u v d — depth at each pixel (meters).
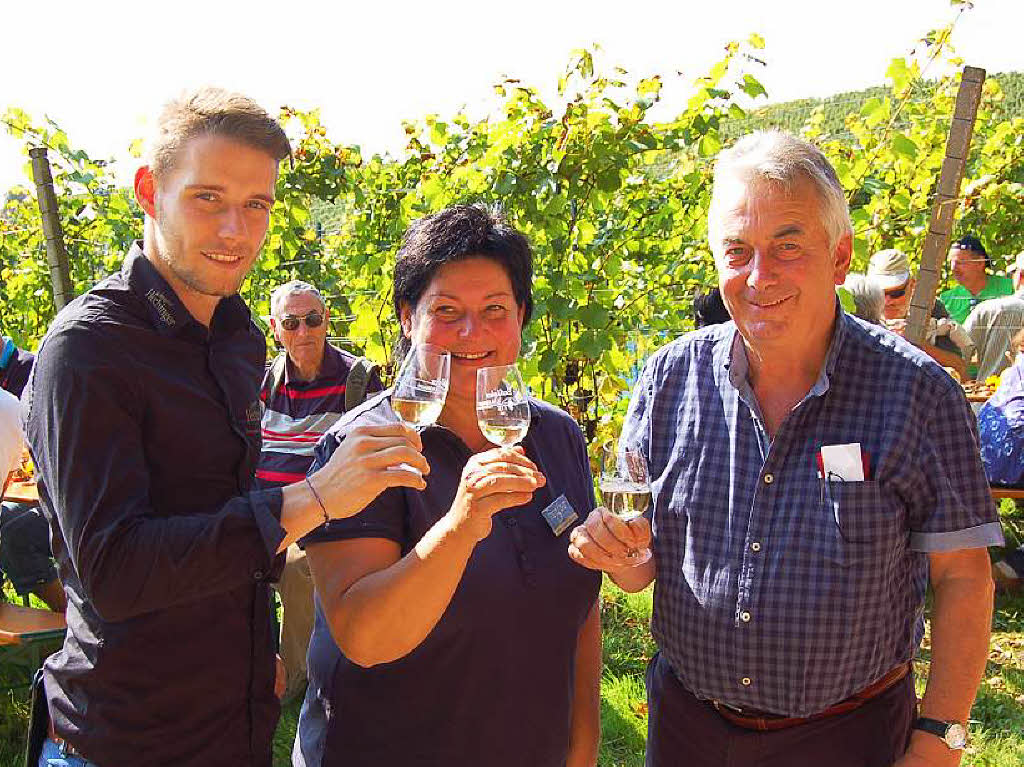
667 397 2.20
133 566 1.59
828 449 1.95
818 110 7.66
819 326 1.99
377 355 5.99
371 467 1.59
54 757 1.90
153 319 1.80
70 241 8.38
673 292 6.14
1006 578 5.77
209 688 1.88
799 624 1.96
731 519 2.04
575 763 2.21
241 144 1.75
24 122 7.92
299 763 2.04
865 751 2.02
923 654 4.65
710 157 5.89
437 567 1.68
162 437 1.79
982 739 3.93
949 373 1.99
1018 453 5.77
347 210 7.77
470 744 1.90
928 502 1.95
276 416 4.58
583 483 2.19
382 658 1.77
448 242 2.00
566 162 5.32
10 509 4.93
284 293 4.54
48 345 1.70
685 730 2.17
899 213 6.98
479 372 1.88
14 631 3.94
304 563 4.27
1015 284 7.81
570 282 5.30
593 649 2.25
